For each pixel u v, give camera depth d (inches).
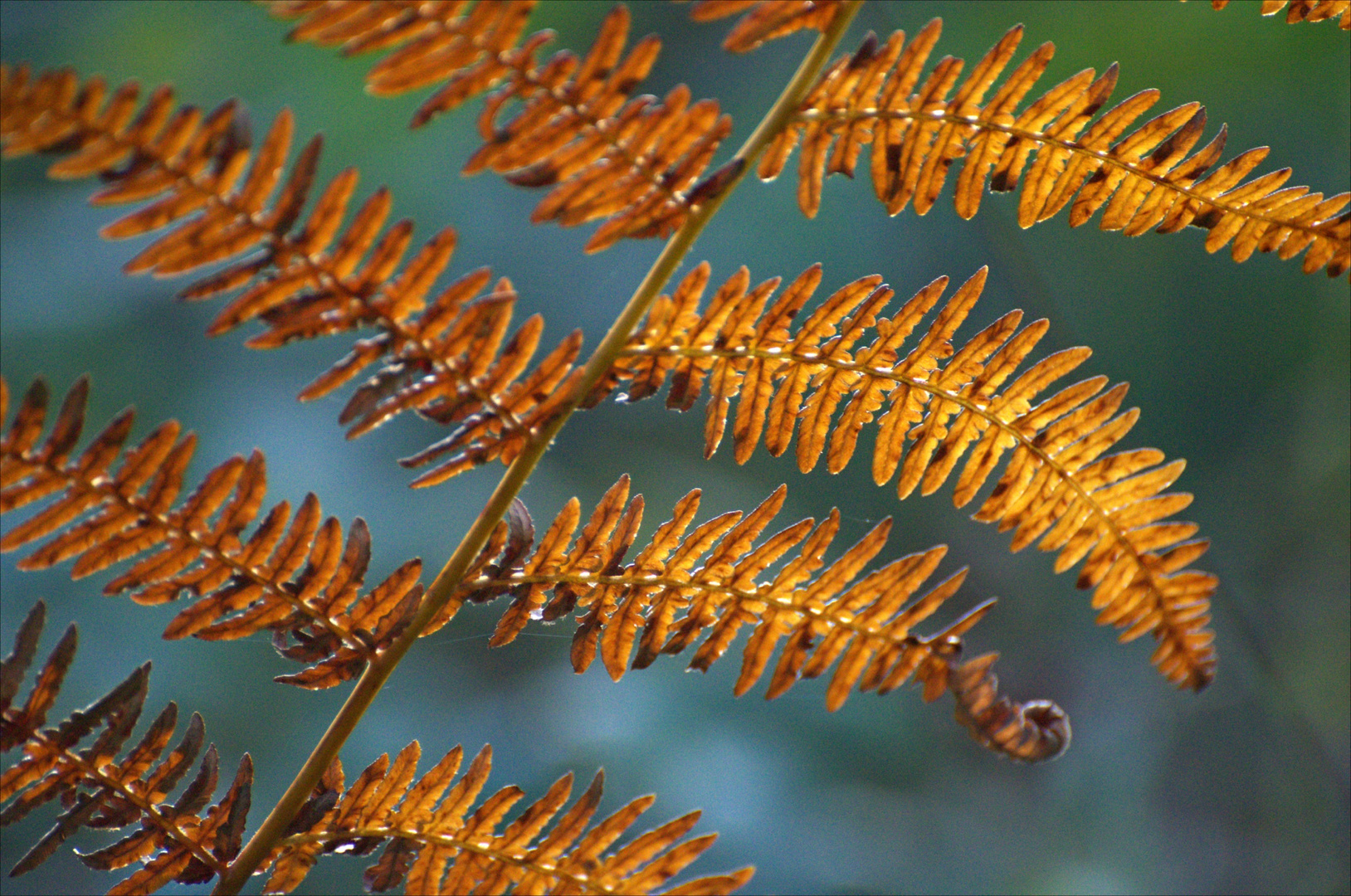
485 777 23.8
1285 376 75.2
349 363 23.0
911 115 23.7
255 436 78.5
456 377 23.2
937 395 24.1
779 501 24.0
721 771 61.4
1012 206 64.0
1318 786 62.9
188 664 65.9
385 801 23.7
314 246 22.7
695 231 23.3
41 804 23.2
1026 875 63.3
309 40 22.4
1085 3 68.4
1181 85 68.2
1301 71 66.7
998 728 23.7
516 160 22.8
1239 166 24.0
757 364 23.9
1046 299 63.2
